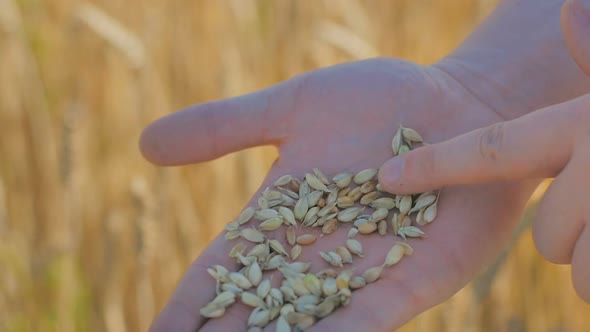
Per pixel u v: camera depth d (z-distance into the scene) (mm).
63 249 546
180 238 564
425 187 410
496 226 419
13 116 609
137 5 657
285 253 414
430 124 451
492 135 396
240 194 571
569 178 381
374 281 400
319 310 389
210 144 459
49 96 640
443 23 704
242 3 653
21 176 601
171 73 645
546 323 585
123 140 596
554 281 589
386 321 392
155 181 578
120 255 561
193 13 647
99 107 609
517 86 469
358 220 421
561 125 386
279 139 456
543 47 476
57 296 542
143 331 534
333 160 444
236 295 400
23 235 586
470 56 480
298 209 428
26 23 661
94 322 556
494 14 498
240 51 636
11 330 534
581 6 393
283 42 655
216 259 417
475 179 401
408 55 689
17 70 616
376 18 701
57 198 586
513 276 589
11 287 539
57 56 642
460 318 527
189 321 400
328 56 628
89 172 586
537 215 393
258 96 459
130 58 572
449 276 408
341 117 451
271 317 394
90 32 599
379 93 452
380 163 439
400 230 414
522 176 396
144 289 532
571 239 386
